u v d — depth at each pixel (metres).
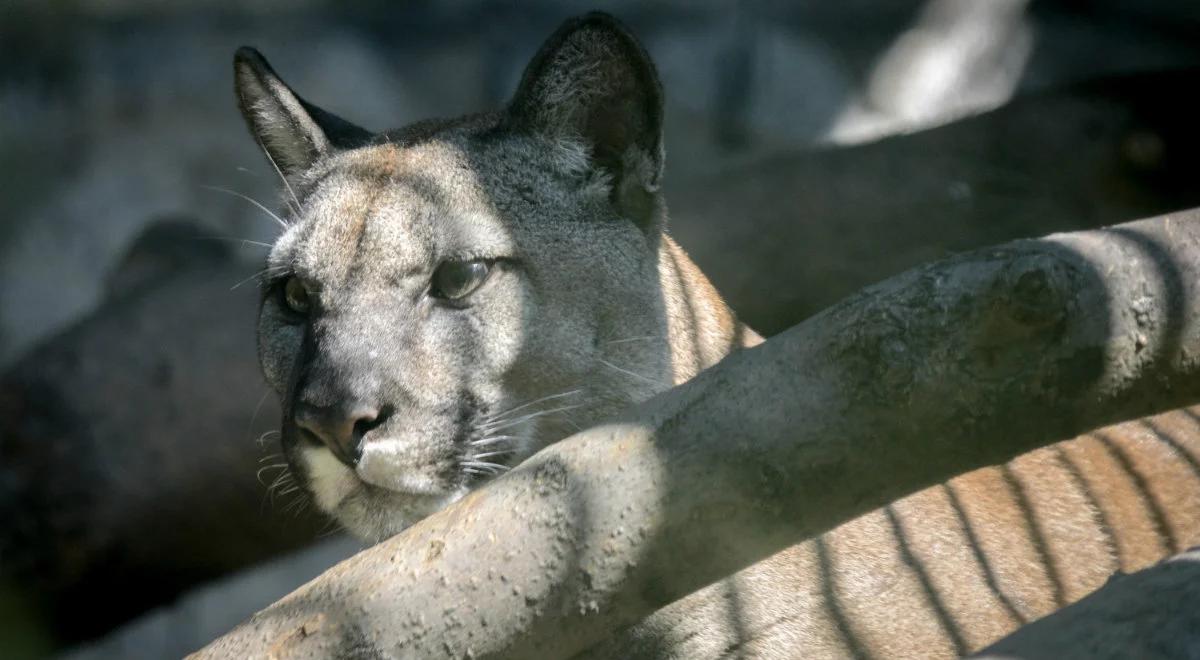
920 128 18.50
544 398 9.42
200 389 16.05
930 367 6.26
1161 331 6.45
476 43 32.53
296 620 6.89
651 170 9.83
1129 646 5.28
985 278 6.21
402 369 8.89
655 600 6.73
